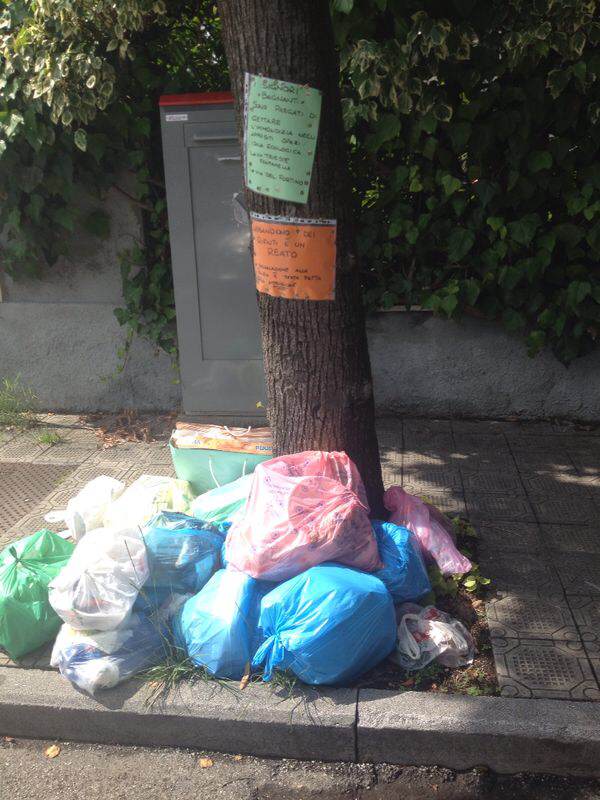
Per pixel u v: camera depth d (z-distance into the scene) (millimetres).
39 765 2961
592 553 3951
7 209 5656
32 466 5250
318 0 3109
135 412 6047
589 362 5559
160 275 5723
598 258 5188
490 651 3238
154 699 3014
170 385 6055
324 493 3248
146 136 5488
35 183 5441
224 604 3104
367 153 5332
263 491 3258
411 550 3434
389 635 3070
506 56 4738
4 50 5180
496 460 5086
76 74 5027
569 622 3406
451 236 5301
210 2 5617
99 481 4211
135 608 3238
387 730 2863
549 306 5375
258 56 3129
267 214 3305
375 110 4930
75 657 3092
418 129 5023
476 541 4074
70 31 5004
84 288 5945
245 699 2988
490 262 5324
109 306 5949
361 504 3277
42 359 6129
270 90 3139
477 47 4746
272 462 3402
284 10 3055
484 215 5246
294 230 3283
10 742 3076
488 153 5121
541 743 2799
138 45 5410
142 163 5555
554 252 5359
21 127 5266
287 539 3121
